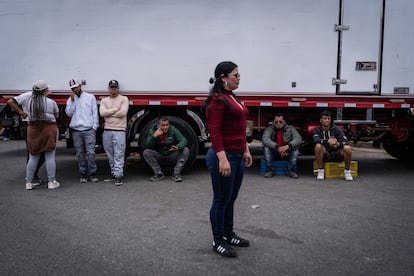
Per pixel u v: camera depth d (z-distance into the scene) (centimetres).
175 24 688
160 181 657
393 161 894
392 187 612
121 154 636
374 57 694
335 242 377
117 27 690
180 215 464
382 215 463
